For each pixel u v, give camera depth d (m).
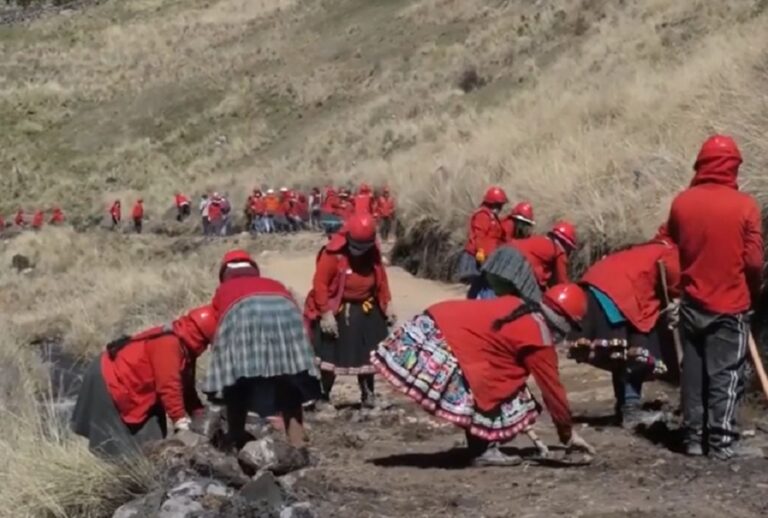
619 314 9.27
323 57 68.25
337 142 53.25
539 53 48.09
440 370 7.52
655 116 20.19
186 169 61.00
